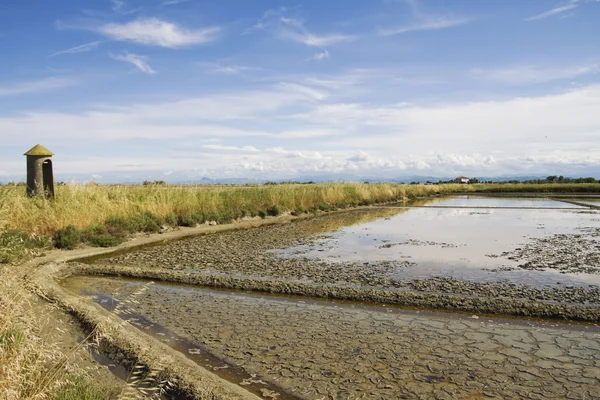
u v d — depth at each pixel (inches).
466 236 574.2
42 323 203.9
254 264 385.7
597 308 237.9
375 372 167.3
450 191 2183.8
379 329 216.7
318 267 371.6
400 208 1124.5
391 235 589.9
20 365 126.2
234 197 813.2
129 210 595.8
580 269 356.2
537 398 146.1
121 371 166.6
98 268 349.7
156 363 167.0
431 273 345.1
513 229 649.0
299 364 175.2
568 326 220.8
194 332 212.7
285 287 292.8
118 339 189.3
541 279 320.2
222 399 141.9
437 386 155.5
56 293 252.4
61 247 435.8
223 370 170.2
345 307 258.4
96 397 139.3
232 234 603.8
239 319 233.3
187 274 328.2
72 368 152.2
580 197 1610.5
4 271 161.2
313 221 790.5
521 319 233.6
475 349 189.6
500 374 164.6
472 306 248.4
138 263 387.5
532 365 172.2
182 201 698.2
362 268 366.6
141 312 245.4
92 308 232.7
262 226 710.5
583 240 524.1
